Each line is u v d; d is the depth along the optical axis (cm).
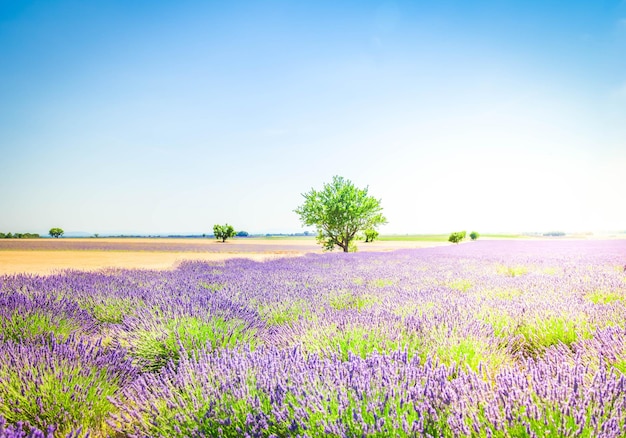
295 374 239
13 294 519
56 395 240
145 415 228
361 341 327
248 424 198
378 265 1180
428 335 339
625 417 170
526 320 406
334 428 184
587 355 282
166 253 3009
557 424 174
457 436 175
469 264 1186
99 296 589
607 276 730
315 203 2395
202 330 374
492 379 271
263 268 1127
